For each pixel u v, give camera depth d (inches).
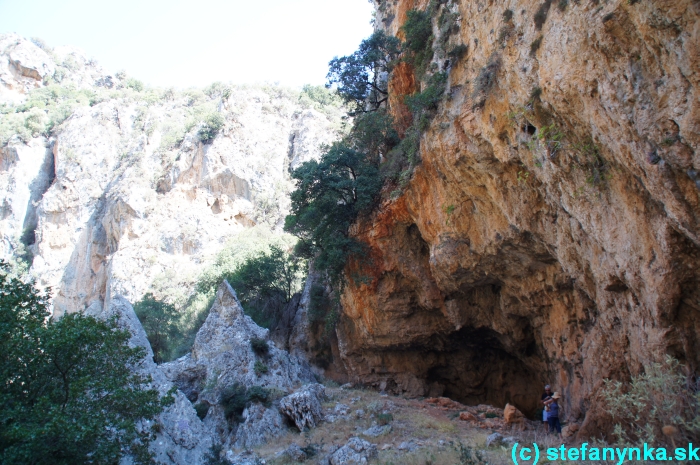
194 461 678.5
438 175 785.6
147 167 3125.0
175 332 1576.0
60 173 3339.1
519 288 783.7
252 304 1467.8
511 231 687.7
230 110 3186.5
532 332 860.0
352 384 1122.7
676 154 382.6
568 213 571.8
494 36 609.3
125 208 2851.9
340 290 1063.0
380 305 997.2
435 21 834.8
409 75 1002.7
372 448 632.4
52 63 4611.2
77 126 3585.1
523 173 616.4
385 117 1050.7
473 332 953.5
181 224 2743.6
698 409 390.0
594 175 493.0
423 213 853.8
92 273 2952.8
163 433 665.6
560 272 693.9
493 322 897.5
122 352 497.0
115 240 2893.7
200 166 2965.1
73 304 2901.1
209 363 1002.7
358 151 1108.5
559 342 718.5
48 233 3191.4
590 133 481.4
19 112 3946.9
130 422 436.1
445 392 1066.1
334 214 1041.5
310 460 649.0
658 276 449.1
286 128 3440.0
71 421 398.6
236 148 3002.0
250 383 932.0
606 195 494.9
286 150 3299.7
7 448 361.4
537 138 542.6
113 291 2568.9
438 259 831.1
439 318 974.4
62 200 3260.3
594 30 425.4
